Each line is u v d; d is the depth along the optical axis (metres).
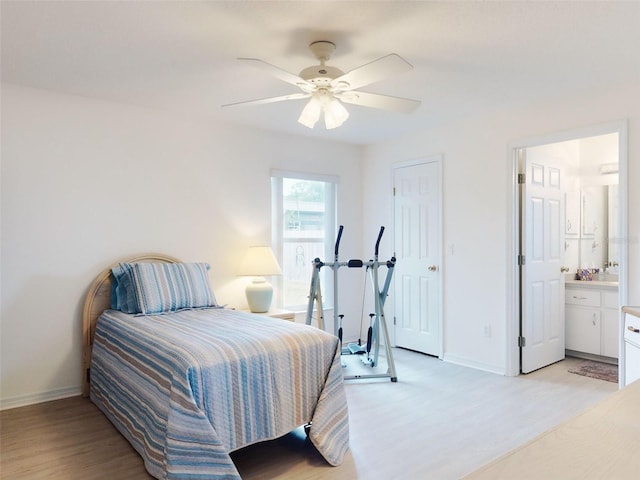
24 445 2.53
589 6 2.06
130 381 2.52
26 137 3.15
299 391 2.39
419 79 3.02
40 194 3.21
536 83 3.11
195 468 1.93
